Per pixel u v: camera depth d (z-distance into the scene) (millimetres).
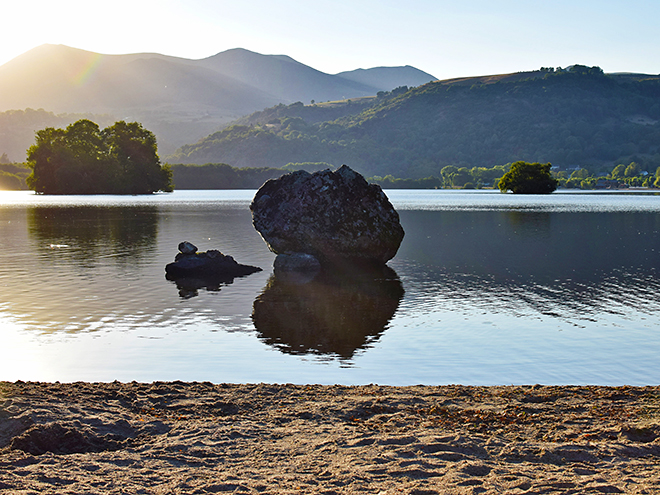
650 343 15273
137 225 55125
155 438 8047
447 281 25562
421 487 6441
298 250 30188
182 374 12852
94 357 14102
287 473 6871
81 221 59938
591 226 54438
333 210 29734
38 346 15016
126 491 6270
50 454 7328
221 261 27953
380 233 29812
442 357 14102
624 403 9750
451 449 7617
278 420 8914
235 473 6871
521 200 123188
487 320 18031
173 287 23891
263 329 16938
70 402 9344
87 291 22734
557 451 7508
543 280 25547
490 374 12836
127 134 154500
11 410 8656
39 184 146875
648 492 6305
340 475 6777
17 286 23656
